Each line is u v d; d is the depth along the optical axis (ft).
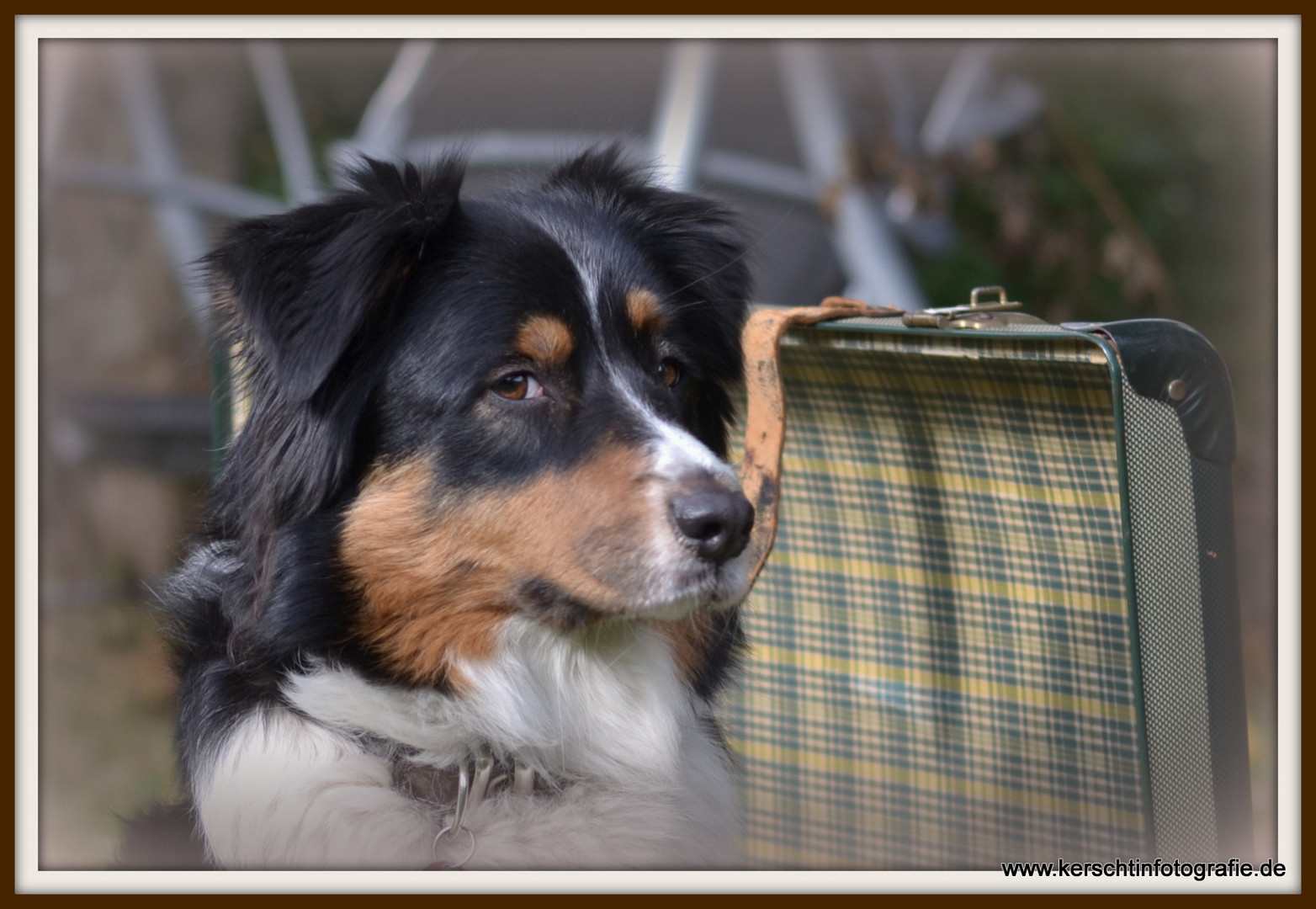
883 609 12.55
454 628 9.85
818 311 11.07
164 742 20.72
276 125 25.89
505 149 22.27
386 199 10.10
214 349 11.85
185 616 10.59
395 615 9.82
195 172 27.61
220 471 11.21
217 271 10.00
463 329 9.89
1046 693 11.40
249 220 10.02
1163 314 29.48
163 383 26.43
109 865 11.08
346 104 30.50
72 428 25.81
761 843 13.58
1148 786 9.32
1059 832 11.40
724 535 9.03
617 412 9.80
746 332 10.77
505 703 9.88
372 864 9.45
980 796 11.95
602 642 10.22
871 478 12.37
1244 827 9.87
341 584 9.84
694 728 11.02
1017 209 28.94
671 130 21.84
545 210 10.94
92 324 26.04
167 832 10.53
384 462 9.89
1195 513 9.59
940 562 12.04
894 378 11.46
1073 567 11.07
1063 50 32.42
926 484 11.96
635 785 10.34
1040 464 11.02
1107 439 10.39
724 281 11.76
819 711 13.11
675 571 9.05
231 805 9.52
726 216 12.26
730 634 11.56
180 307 25.58
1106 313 29.43
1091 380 10.01
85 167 24.72
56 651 23.59
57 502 25.76
